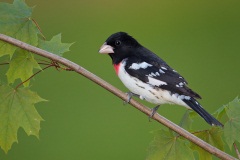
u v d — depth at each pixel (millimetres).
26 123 3566
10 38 3553
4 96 3566
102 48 3695
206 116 3586
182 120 3613
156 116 3564
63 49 3584
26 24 3586
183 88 3621
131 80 3656
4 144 3572
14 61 3574
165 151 3562
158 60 3668
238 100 3551
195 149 3590
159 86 3635
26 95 3566
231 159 3543
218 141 3580
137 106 3574
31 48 3551
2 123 3568
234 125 3541
